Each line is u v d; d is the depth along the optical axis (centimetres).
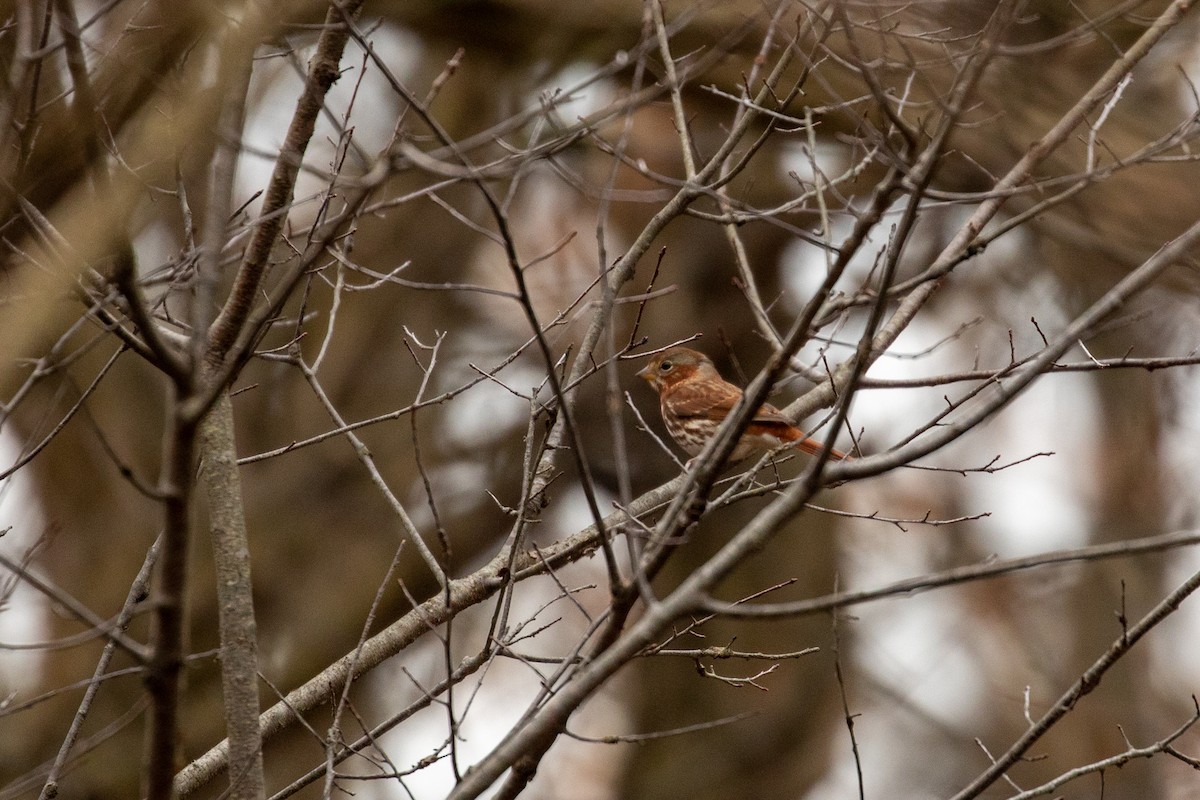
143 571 743
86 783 1465
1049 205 672
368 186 587
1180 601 722
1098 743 1923
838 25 869
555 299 1980
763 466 808
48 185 562
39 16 611
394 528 1880
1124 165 692
